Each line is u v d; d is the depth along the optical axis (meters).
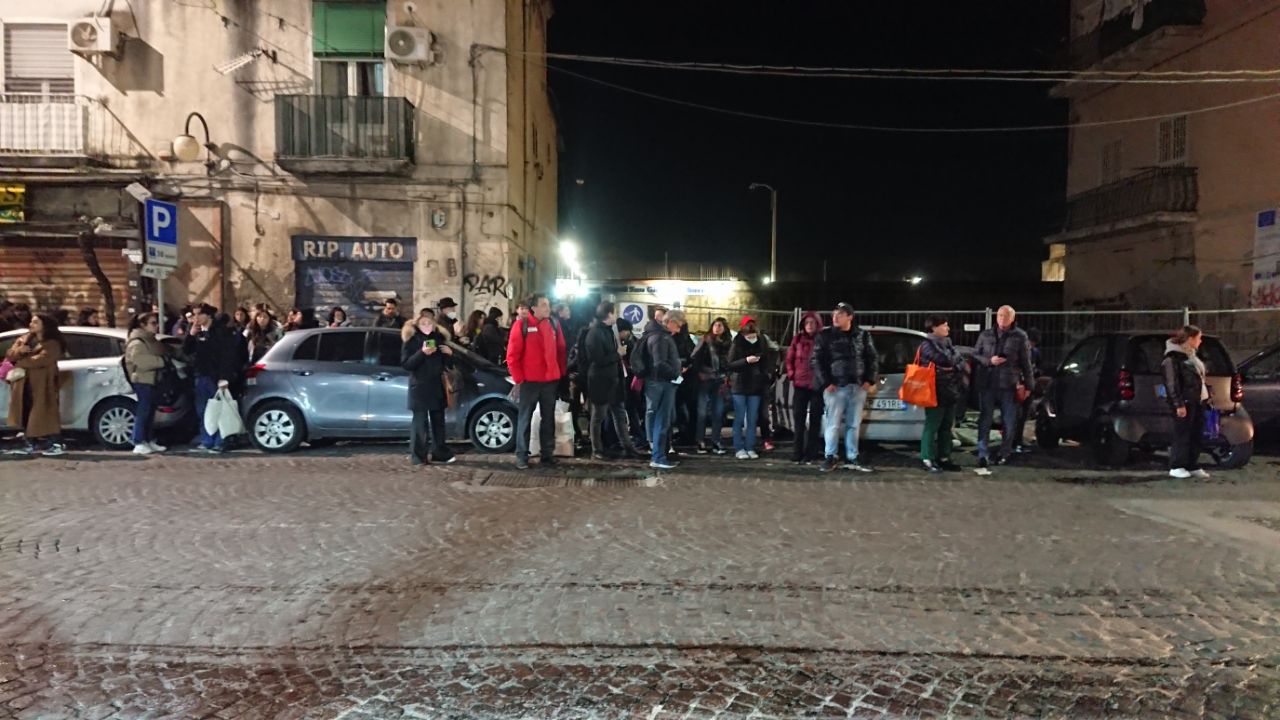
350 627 4.94
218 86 16.69
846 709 4.04
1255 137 17.72
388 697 4.13
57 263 17.09
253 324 13.18
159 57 16.64
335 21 16.70
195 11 16.61
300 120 16.31
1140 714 4.01
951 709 4.05
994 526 7.22
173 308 16.77
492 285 16.89
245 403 10.83
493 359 11.80
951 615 5.18
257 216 16.80
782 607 5.28
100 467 9.70
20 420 10.43
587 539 6.71
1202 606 5.37
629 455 10.45
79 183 16.73
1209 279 19.06
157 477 9.09
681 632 4.89
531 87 20.48
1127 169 21.98
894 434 10.61
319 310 16.97
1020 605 5.36
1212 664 4.56
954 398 9.73
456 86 16.75
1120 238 22.33
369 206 16.84
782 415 11.70
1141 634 4.93
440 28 16.70
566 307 11.31
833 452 9.80
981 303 27.92
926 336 10.70
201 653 4.61
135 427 10.68
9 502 7.86
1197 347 10.12
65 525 7.05
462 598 5.40
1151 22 19.56
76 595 5.42
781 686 4.27
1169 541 6.77
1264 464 10.65
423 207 16.84
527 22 19.81
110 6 16.36
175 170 16.69
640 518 7.39
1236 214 18.22
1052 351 16.78
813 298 27.78
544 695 4.16
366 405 10.77
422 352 9.68
